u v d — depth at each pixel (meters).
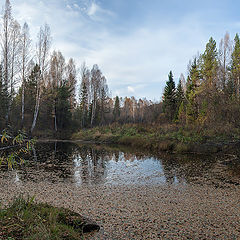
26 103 27.61
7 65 19.59
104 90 44.81
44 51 21.58
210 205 5.95
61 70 32.25
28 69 21.09
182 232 4.36
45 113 30.55
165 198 6.52
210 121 18.44
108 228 4.46
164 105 34.09
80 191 7.09
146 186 7.82
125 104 66.81
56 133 29.47
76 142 24.72
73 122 35.12
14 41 20.03
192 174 9.59
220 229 4.52
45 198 6.30
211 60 25.45
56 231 3.49
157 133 21.25
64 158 13.70
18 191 6.92
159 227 4.57
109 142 24.14
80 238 3.80
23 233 3.28
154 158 13.78
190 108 23.97
